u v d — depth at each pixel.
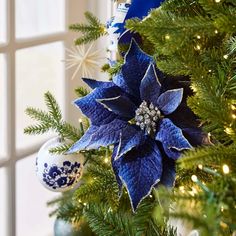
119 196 1.21
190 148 1.11
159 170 1.16
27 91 1.81
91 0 1.90
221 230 0.99
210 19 1.15
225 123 1.11
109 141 1.19
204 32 1.13
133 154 1.18
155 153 1.17
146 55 1.21
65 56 1.89
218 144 1.12
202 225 0.94
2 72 1.71
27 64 1.80
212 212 0.93
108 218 1.22
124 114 1.21
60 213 1.35
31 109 1.50
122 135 1.18
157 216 0.98
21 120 1.80
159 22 1.13
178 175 1.23
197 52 1.24
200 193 0.98
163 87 1.21
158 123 1.18
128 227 1.20
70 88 1.92
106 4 1.87
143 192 1.14
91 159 1.45
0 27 1.69
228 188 0.97
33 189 1.88
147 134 1.19
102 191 1.31
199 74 1.15
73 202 1.37
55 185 1.41
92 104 1.22
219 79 1.17
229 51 1.20
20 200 1.84
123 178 1.16
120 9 1.38
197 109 1.11
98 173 1.36
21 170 1.83
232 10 1.13
